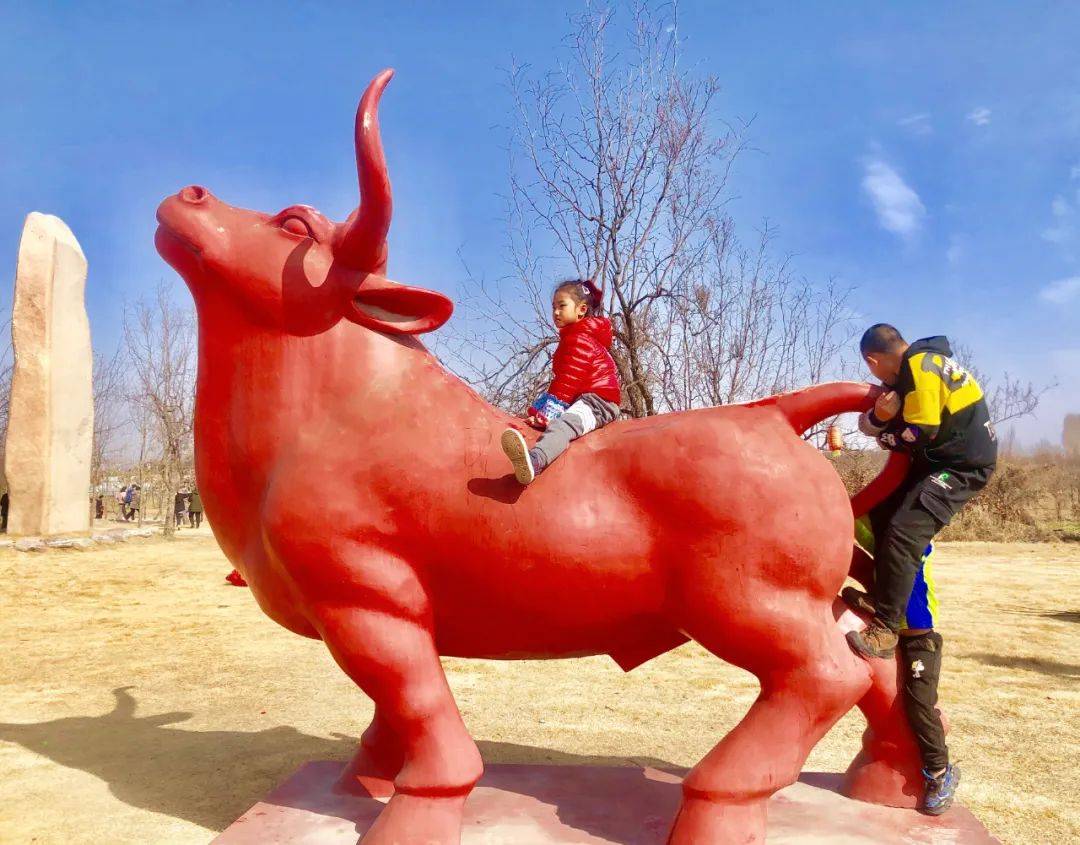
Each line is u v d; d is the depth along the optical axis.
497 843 2.74
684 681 6.35
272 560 2.82
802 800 3.18
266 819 3.01
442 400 2.86
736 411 2.81
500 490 2.71
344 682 6.24
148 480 38.16
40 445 15.54
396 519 2.73
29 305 15.48
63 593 10.72
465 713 5.38
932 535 2.90
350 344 2.85
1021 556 16.06
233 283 2.84
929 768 3.06
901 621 2.91
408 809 2.66
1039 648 7.59
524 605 2.74
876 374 3.10
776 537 2.60
